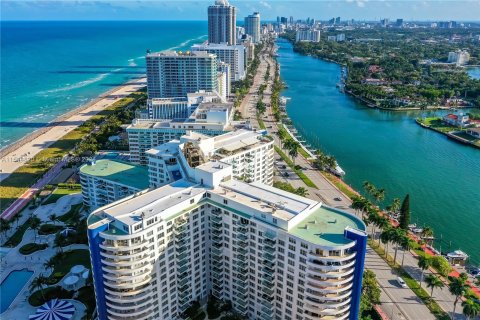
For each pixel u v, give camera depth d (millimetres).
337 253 146250
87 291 195250
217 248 177875
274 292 167625
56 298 192875
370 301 186875
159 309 168250
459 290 177500
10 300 195500
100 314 162500
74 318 181875
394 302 193625
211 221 176500
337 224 159000
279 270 162125
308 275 152250
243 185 185125
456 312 188375
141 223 151750
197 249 177875
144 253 154000
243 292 176125
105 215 158375
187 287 177375
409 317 184625
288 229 153750
